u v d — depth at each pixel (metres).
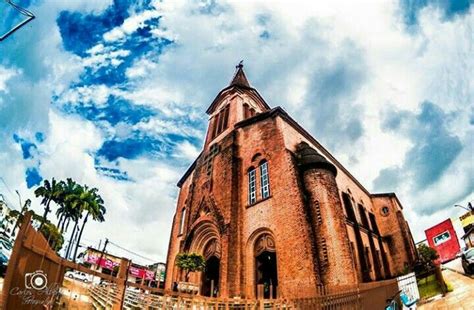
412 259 24.27
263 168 20.03
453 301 9.95
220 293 16.17
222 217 19.30
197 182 25.02
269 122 21.41
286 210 16.52
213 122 29.66
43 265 5.41
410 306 10.32
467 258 13.30
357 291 11.69
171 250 26.38
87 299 10.17
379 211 29.58
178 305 8.52
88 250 30.75
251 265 17.19
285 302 11.38
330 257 14.46
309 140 23.47
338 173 26.06
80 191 46.06
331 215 15.66
